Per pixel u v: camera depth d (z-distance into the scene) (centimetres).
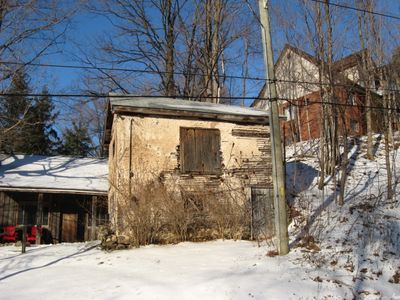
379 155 2114
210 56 2734
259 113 1573
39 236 1719
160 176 1400
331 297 766
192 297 763
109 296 789
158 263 1030
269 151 1541
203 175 1445
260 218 1449
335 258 996
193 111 1458
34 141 3525
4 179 1828
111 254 1189
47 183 1819
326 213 1432
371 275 895
